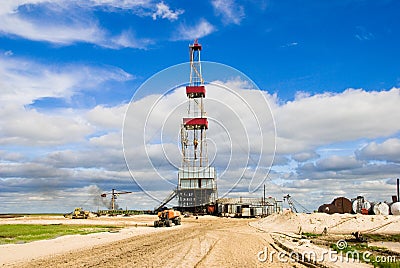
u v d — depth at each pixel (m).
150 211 149.50
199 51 73.38
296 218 88.94
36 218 130.50
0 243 45.22
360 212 102.19
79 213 128.12
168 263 29.30
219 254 35.28
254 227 85.00
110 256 33.28
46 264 28.78
